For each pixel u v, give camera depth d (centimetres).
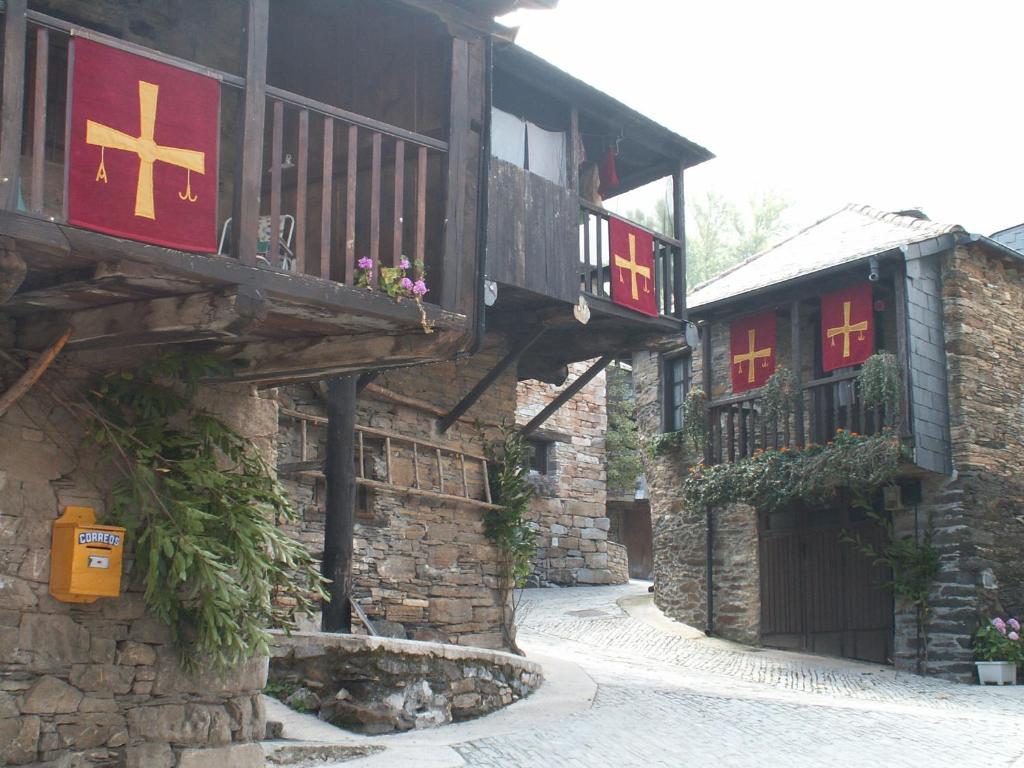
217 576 590
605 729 912
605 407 2253
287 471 1072
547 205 1135
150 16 744
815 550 1645
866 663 1550
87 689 590
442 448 1227
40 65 511
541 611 1834
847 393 1617
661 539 1903
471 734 856
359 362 644
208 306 551
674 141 1302
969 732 1009
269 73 796
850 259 1536
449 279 659
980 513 1502
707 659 1534
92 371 612
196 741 628
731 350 1747
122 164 528
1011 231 1886
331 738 782
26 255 510
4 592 566
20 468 580
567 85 1170
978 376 1549
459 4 691
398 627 1150
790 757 855
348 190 618
